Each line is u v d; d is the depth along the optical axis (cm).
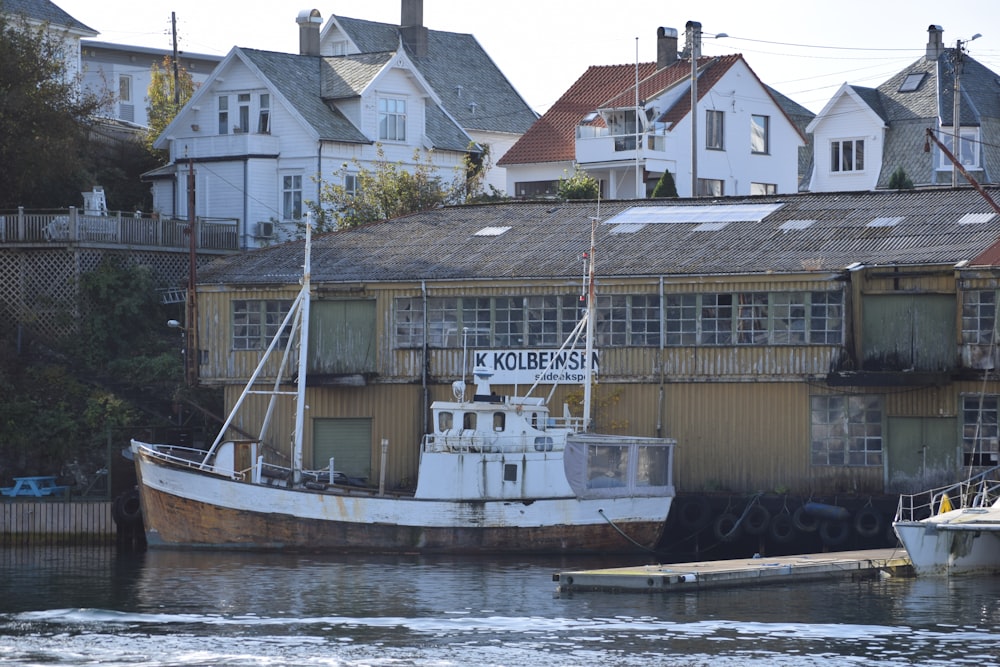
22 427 17650
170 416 18312
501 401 15212
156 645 10494
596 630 11006
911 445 15250
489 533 14925
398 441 16888
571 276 16225
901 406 15262
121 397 18500
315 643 10562
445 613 11638
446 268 16975
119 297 19812
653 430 16012
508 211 19138
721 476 15775
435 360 16750
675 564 13625
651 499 15238
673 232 17338
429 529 14975
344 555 14912
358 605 11950
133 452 15512
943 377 14900
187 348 17538
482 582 13150
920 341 15250
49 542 16100
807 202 17925
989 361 14788
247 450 15625
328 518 15000
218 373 17462
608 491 15025
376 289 16950
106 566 14162
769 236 16738
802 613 11631
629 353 16100
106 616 11481
